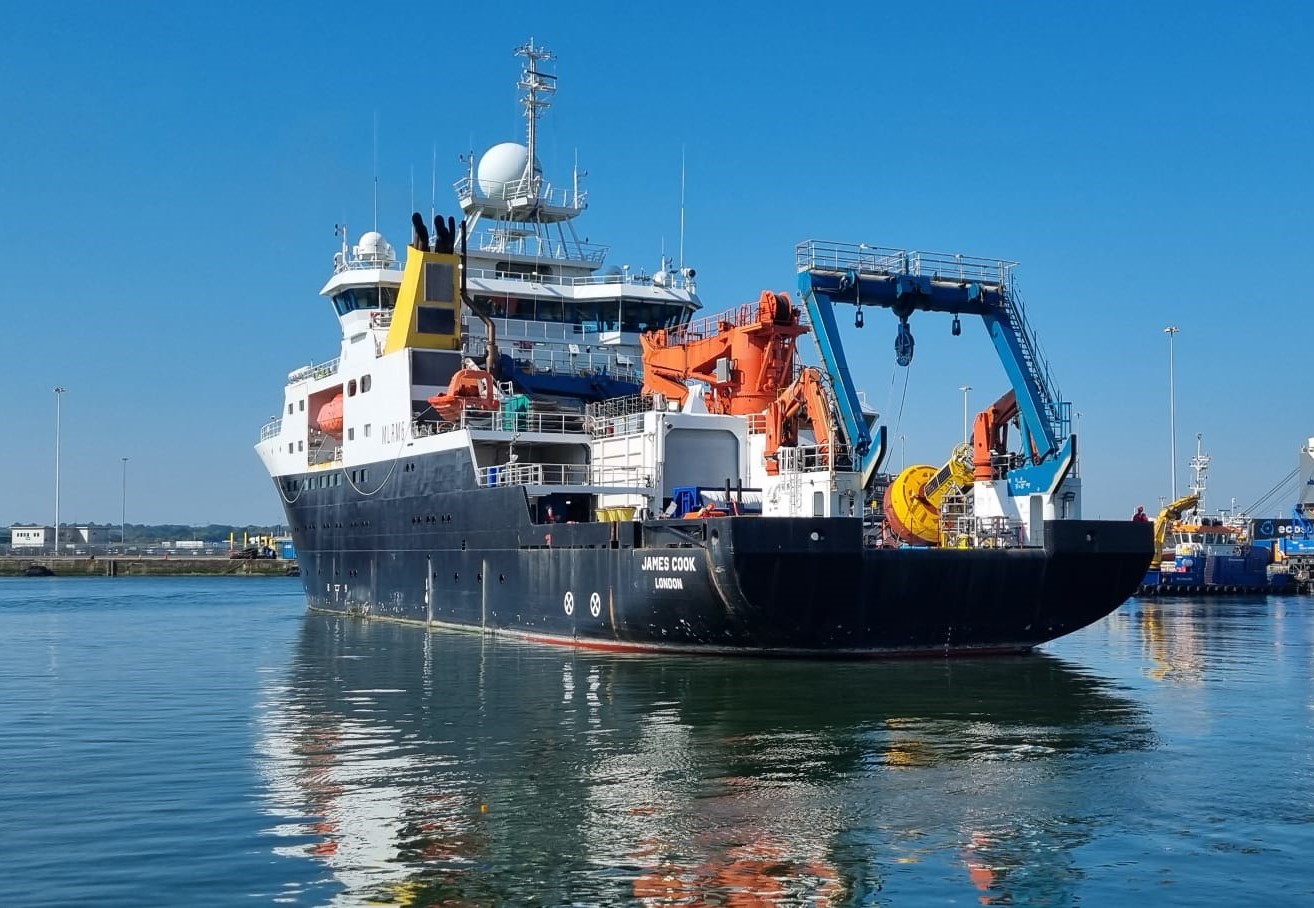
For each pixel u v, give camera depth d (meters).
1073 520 33.19
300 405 57.12
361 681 31.06
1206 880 14.44
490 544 41.25
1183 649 40.03
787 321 38.72
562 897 13.73
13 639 46.81
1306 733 23.39
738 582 30.64
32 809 17.45
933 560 31.89
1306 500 96.31
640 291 52.19
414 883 14.17
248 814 17.14
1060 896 13.89
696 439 39.28
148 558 144.62
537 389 47.62
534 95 55.75
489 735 23.02
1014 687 28.91
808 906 13.52
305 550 57.03
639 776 19.50
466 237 50.00
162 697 28.97
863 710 25.59
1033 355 35.22
